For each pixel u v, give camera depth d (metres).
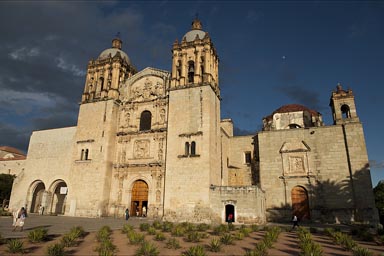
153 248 16.66
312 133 43.91
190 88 43.97
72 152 48.47
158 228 27.11
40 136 53.34
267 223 40.22
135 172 44.75
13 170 71.06
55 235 21.58
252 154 49.31
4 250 16.23
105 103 48.75
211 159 40.38
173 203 39.34
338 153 41.66
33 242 18.59
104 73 52.03
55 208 51.16
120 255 16.31
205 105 42.19
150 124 47.25
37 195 52.06
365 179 39.09
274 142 45.66
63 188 47.38
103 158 45.22
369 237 23.31
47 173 49.69
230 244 20.17
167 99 46.38
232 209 37.62
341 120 44.59
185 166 40.31
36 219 36.12
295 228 30.38
